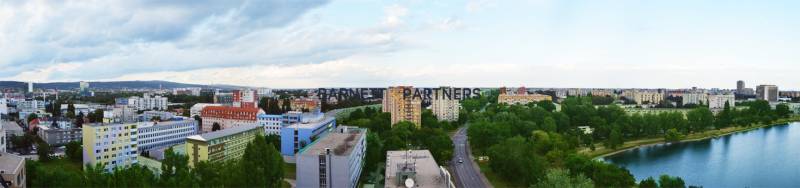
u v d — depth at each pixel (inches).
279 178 6919.3
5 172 5787.4
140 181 6053.2
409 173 5984.3
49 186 6476.4
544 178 7219.5
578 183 6761.8
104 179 6215.6
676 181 7618.1
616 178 7805.1
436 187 5787.4
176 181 6299.2
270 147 6929.1
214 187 6309.1
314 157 7401.6
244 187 6328.7
